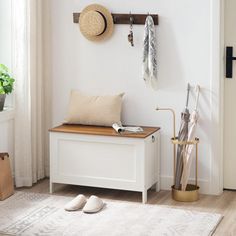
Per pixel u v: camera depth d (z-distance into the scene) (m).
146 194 4.99
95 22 5.26
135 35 5.25
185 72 5.16
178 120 5.22
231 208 4.84
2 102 5.21
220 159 5.18
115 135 4.96
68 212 4.73
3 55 5.37
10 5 5.27
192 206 4.89
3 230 4.38
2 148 5.29
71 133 5.10
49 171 5.64
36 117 5.46
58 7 5.45
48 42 5.50
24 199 5.04
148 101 5.29
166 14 5.15
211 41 5.05
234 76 5.17
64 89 5.52
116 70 5.34
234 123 5.22
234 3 5.11
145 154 4.93
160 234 4.31
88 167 5.11
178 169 5.05
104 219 4.59
